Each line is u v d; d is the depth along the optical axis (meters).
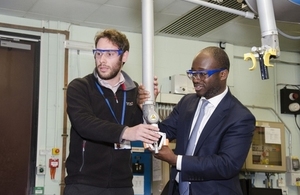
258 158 5.04
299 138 5.68
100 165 2.13
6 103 4.45
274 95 5.68
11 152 4.40
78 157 2.16
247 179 4.97
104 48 2.14
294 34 5.20
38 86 4.57
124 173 2.20
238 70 5.54
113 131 1.94
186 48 5.29
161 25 4.86
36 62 4.59
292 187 5.50
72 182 2.14
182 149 2.37
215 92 2.36
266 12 1.83
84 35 4.82
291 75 5.84
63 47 4.69
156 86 2.10
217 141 2.28
